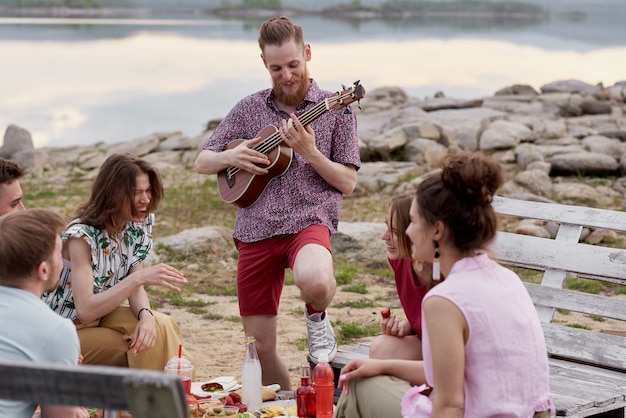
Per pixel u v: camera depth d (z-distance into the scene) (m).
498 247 7.38
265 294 7.20
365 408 5.30
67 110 56.50
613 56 83.50
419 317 6.09
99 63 85.31
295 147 6.97
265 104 7.34
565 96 25.36
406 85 65.88
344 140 7.28
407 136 19.27
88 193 19.56
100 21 194.75
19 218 4.77
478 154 4.69
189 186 18.95
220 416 5.74
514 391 4.60
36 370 3.35
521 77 70.44
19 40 110.06
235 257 13.34
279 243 7.10
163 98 62.72
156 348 6.74
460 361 4.54
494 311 4.58
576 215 7.23
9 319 4.64
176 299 11.26
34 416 5.21
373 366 5.34
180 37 128.38
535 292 7.21
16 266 4.70
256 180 7.13
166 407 3.26
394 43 111.50
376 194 17.28
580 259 7.09
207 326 10.31
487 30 147.75
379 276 12.35
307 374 6.03
